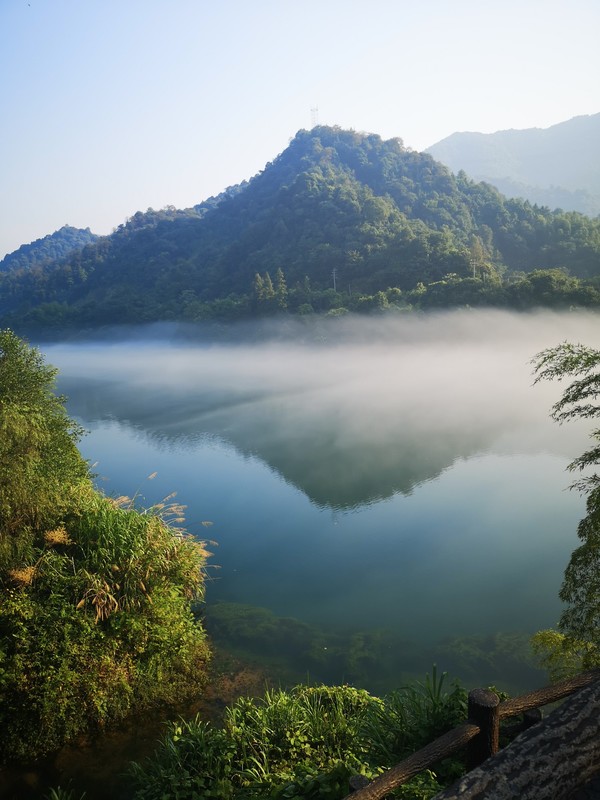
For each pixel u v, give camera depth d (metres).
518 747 2.05
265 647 14.98
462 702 7.37
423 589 20.14
